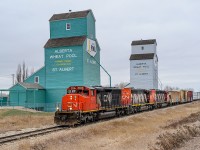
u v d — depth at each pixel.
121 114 43.91
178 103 80.00
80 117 31.31
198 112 53.25
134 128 31.42
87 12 62.84
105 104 37.38
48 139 22.44
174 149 25.20
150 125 34.38
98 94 35.78
